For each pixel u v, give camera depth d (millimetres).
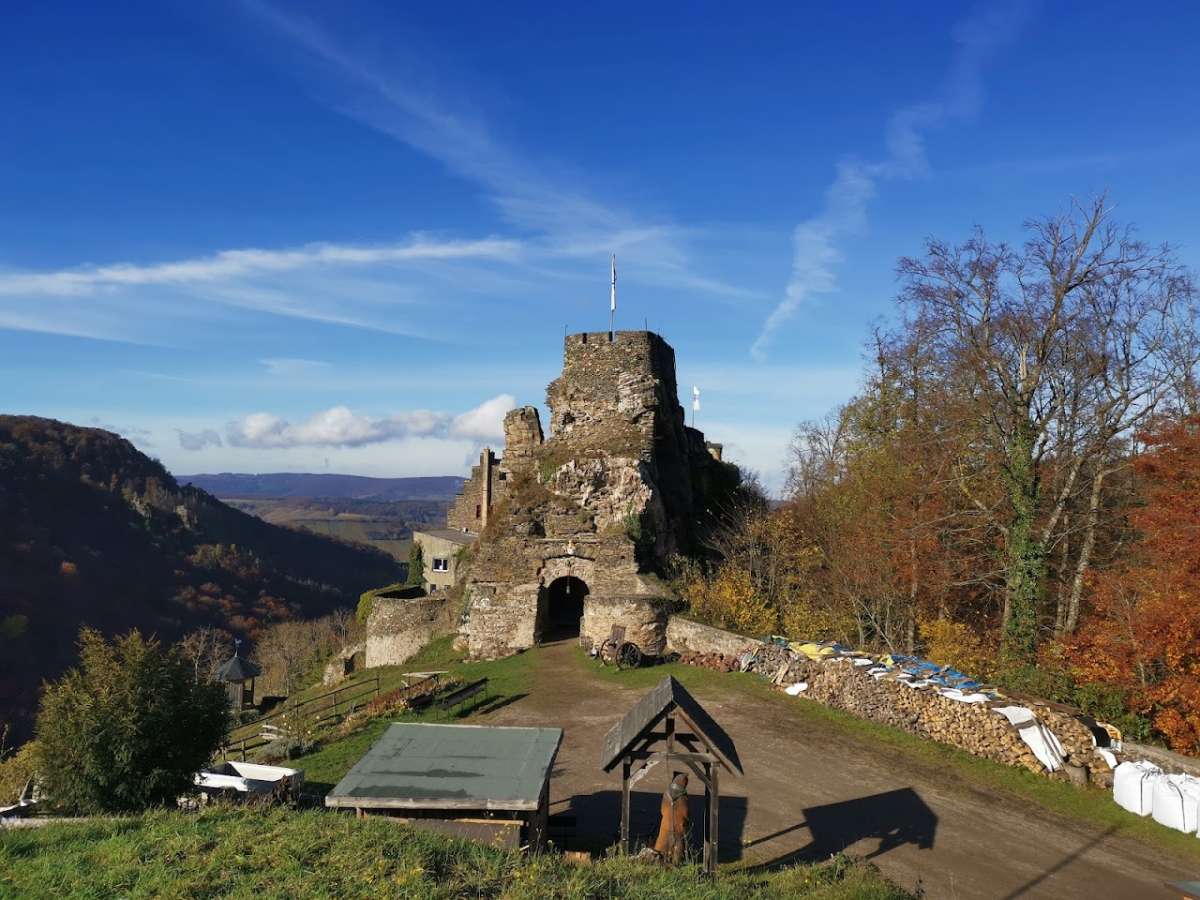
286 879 8883
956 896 11984
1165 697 19562
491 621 31562
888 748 18312
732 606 28969
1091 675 21172
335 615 74875
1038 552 25969
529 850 11156
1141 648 20469
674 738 12406
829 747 18391
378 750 13047
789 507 40281
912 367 33438
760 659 24312
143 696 14859
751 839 13930
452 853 9906
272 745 21328
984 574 30516
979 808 15180
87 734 14203
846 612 32750
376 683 31750
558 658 28812
